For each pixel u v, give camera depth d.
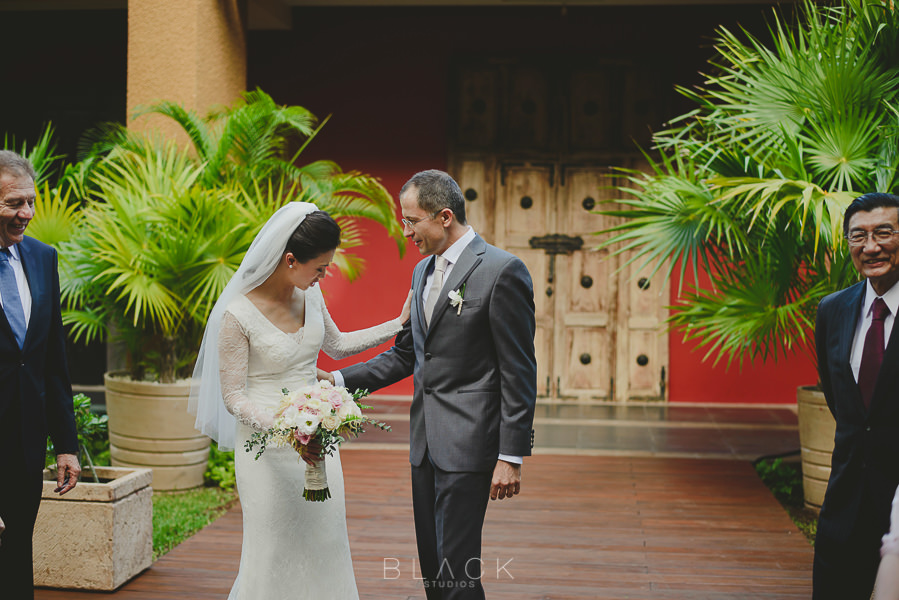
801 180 4.17
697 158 4.99
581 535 4.18
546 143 7.87
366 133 7.98
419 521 2.70
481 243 2.67
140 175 5.02
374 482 5.14
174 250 4.48
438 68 7.91
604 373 7.90
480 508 2.57
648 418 7.18
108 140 5.55
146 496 3.65
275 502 2.63
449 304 2.60
